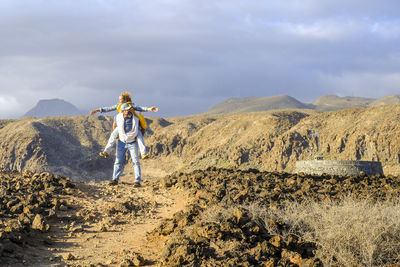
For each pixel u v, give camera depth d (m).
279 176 11.08
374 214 5.84
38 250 5.40
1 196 7.54
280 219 5.89
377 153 150.50
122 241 6.12
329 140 165.75
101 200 8.67
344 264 4.98
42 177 9.89
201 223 5.75
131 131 10.59
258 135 193.75
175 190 9.84
